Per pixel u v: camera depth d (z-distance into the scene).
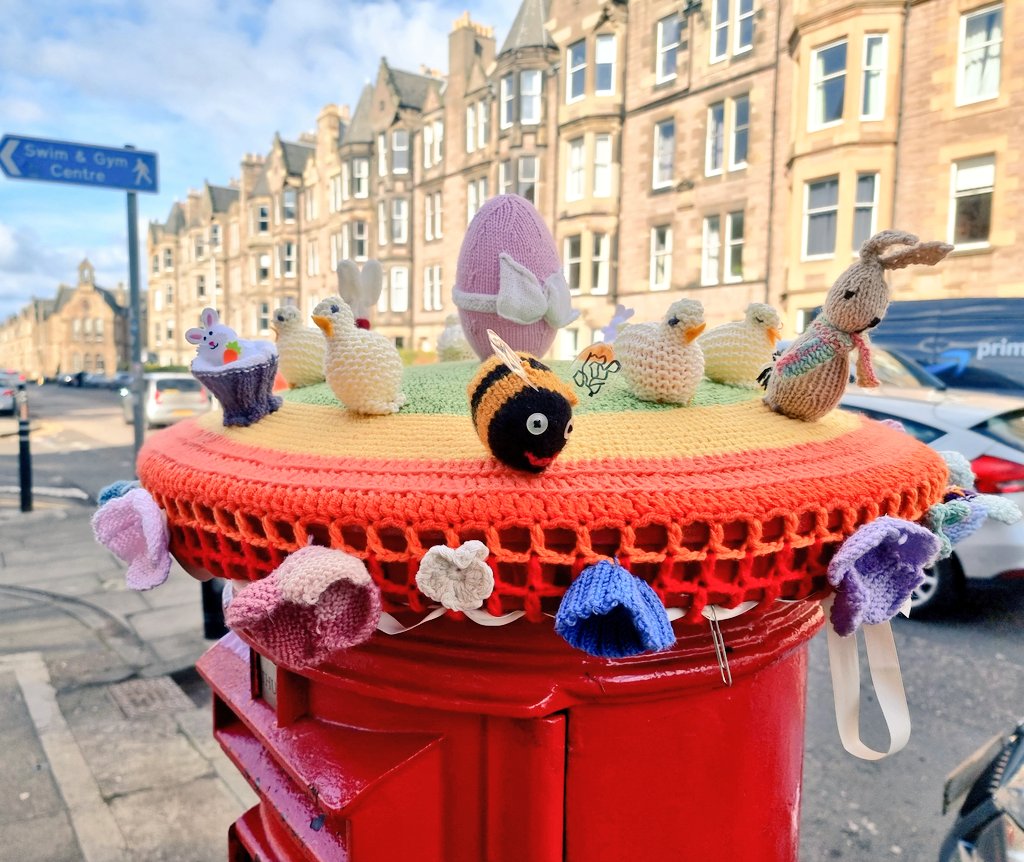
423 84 25.11
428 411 0.94
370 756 0.93
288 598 0.68
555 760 0.91
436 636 0.92
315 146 33.19
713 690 0.98
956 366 10.04
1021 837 1.60
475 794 0.94
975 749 2.86
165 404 14.84
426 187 23.25
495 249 1.11
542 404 0.71
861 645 3.65
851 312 0.89
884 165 12.28
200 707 3.15
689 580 0.77
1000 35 11.13
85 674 3.47
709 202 14.93
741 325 1.12
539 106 18.52
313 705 1.08
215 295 41.06
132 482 1.16
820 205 13.01
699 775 0.98
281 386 2.38
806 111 12.93
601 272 17.14
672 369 0.91
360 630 0.74
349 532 0.77
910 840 2.39
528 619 0.79
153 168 5.70
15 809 2.40
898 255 0.86
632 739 0.94
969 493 1.05
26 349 79.38
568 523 0.71
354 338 0.92
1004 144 11.12
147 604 4.45
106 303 68.44
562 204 17.61
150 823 2.34
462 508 0.72
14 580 4.99
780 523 0.77
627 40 16.34
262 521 0.80
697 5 14.77
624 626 0.69
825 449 0.89
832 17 12.31
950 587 4.02
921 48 11.87
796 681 1.14
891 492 0.85
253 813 1.50
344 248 26.14
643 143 16.19
